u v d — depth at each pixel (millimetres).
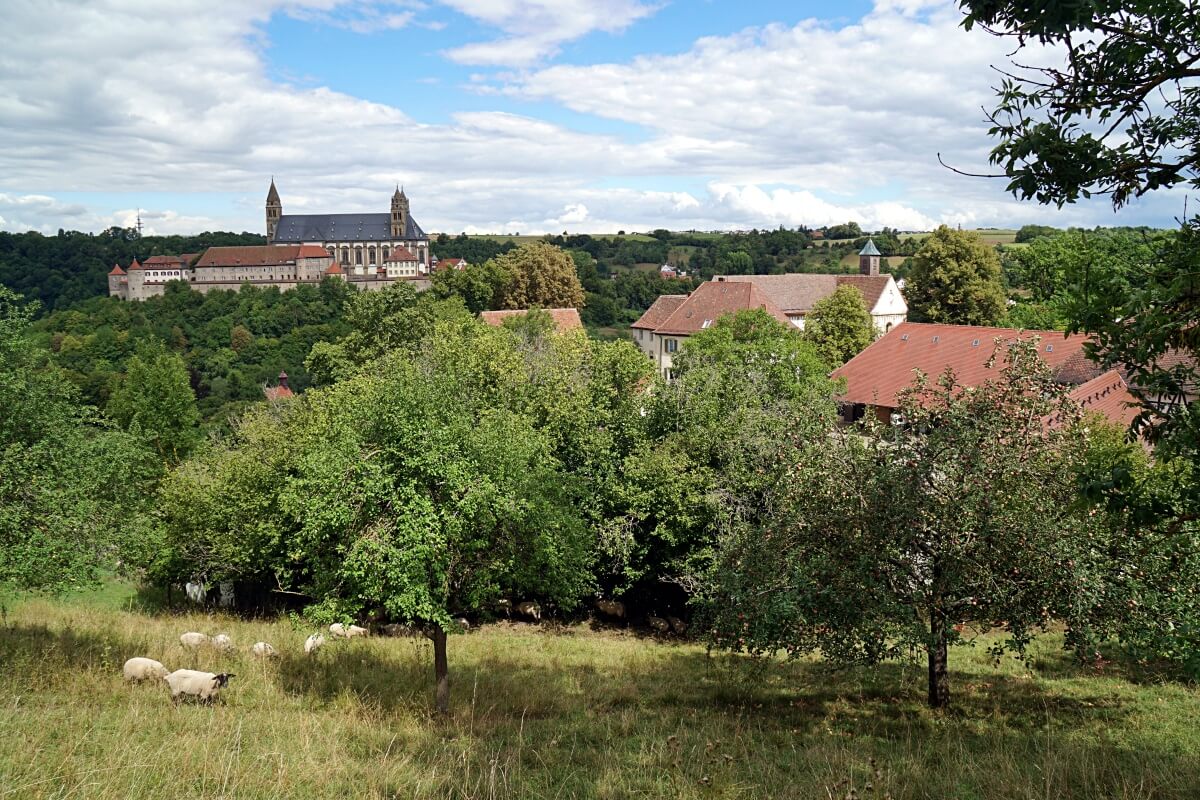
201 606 33781
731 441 25453
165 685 15633
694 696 17047
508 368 31828
